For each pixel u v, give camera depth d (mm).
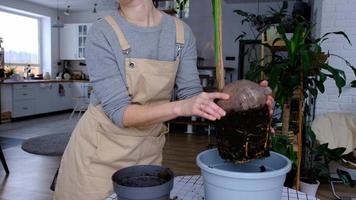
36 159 3371
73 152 980
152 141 958
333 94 3152
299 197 828
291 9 5664
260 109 592
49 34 7320
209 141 4512
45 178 2842
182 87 906
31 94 6137
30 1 6559
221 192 606
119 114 752
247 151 601
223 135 611
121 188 590
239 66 5996
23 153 3588
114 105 776
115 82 802
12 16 6547
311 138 2627
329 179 2660
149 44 844
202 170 639
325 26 3109
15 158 3412
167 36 872
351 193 2711
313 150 2568
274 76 1905
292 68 1982
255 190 582
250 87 600
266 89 622
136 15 844
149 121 716
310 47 2000
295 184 2387
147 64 827
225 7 6078
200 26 5957
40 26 7305
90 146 938
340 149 2523
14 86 5727
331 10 3076
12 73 6117
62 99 7023
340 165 2816
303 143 2826
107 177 929
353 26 3033
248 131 591
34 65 7215
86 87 7121
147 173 692
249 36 5914
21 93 5898
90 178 931
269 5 5836
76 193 958
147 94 840
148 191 579
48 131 4945
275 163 680
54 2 6617
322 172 2602
